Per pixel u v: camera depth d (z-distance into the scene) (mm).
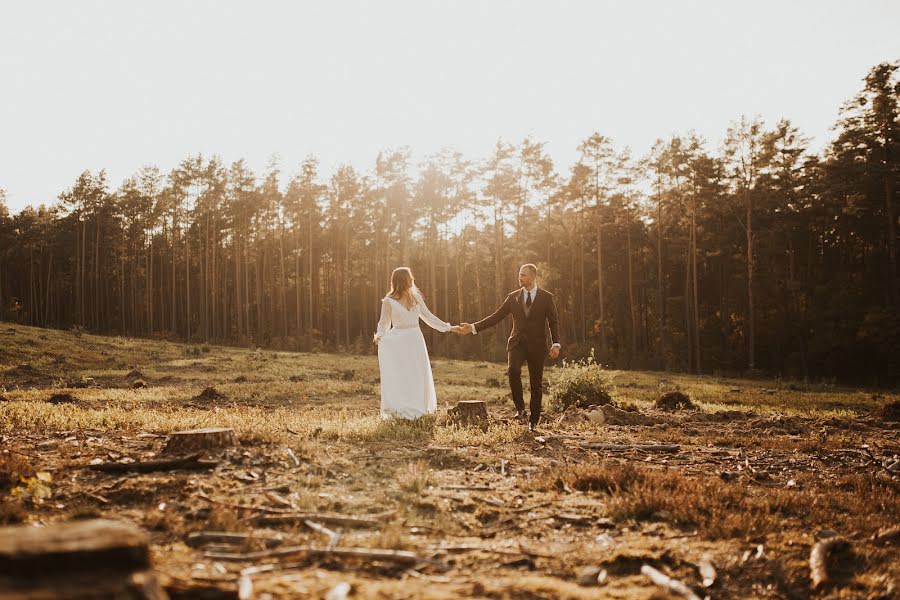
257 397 15703
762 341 47969
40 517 4070
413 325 8883
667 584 3078
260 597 2523
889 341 38094
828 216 47188
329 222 67000
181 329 71500
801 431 10133
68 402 13156
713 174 48875
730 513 4434
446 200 57750
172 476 5113
